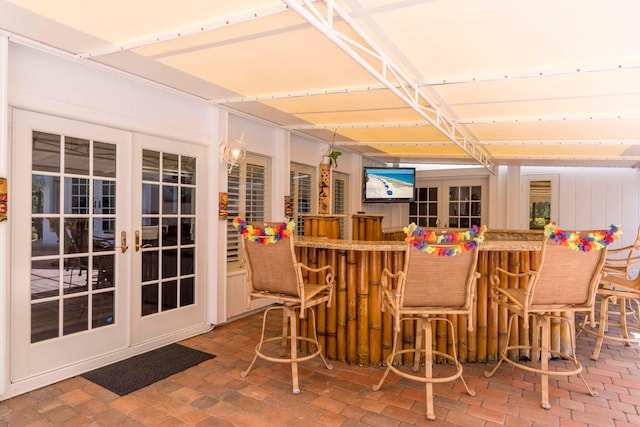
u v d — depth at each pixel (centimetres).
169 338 381
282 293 283
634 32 226
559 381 301
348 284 333
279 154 534
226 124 434
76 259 309
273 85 350
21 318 275
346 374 312
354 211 745
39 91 282
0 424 237
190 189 406
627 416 250
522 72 293
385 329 328
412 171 775
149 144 363
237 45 264
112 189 334
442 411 256
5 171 256
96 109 318
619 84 310
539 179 788
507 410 257
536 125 453
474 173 841
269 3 210
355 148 699
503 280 334
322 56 282
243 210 489
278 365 329
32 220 282
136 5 214
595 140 520
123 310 342
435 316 331
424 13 213
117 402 265
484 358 337
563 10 205
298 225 596
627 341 354
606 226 736
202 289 418
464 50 259
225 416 248
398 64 285
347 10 211
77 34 253
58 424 238
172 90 367
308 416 249
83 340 312
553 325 345
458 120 445
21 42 262
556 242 244
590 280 251
